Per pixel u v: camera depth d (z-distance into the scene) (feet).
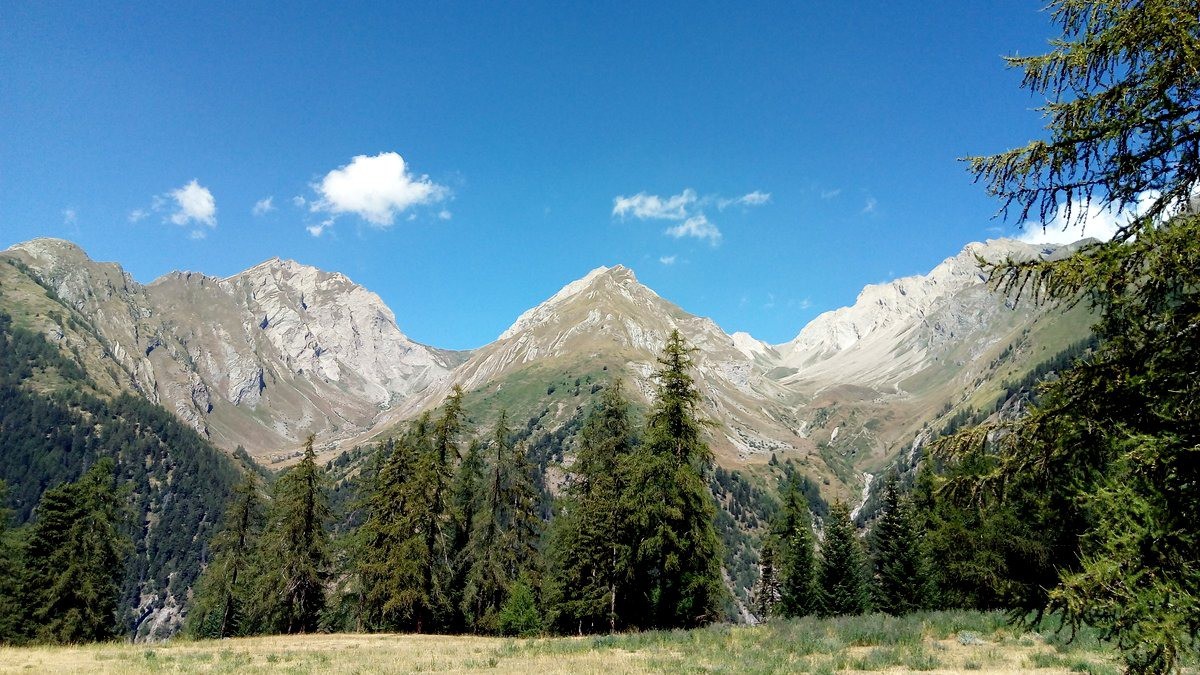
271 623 135.03
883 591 165.99
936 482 27.99
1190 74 22.16
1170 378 22.31
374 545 129.08
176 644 92.43
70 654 76.13
